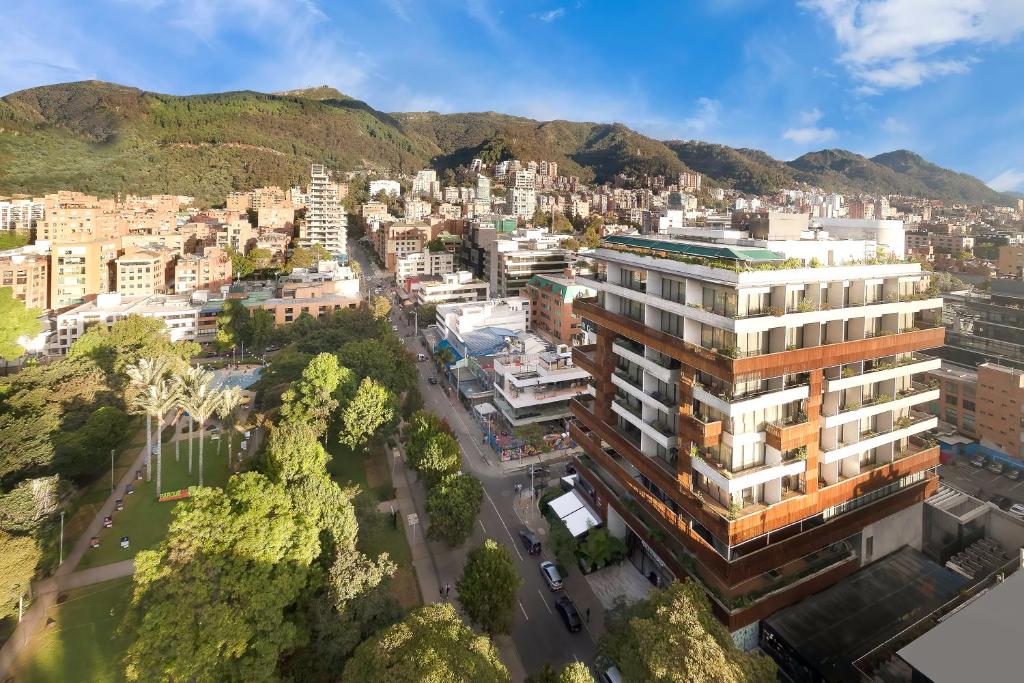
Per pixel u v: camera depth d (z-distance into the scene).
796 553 43.44
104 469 74.94
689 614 34.19
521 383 84.81
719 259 41.62
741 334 39.97
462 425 94.06
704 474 41.53
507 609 43.69
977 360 100.12
